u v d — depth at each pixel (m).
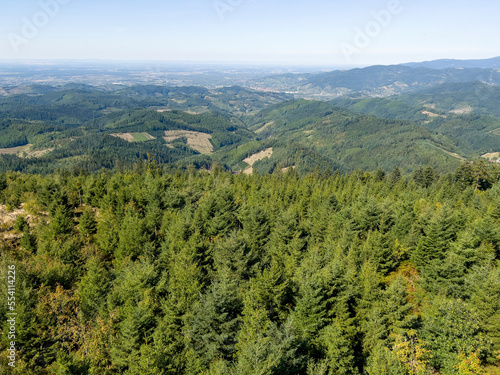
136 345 33.22
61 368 27.06
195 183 108.44
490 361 32.94
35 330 34.62
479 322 33.81
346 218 69.19
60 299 39.47
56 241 53.41
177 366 32.22
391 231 64.94
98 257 53.31
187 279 43.56
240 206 78.75
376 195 99.50
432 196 96.69
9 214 73.19
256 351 26.11
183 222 58.09
